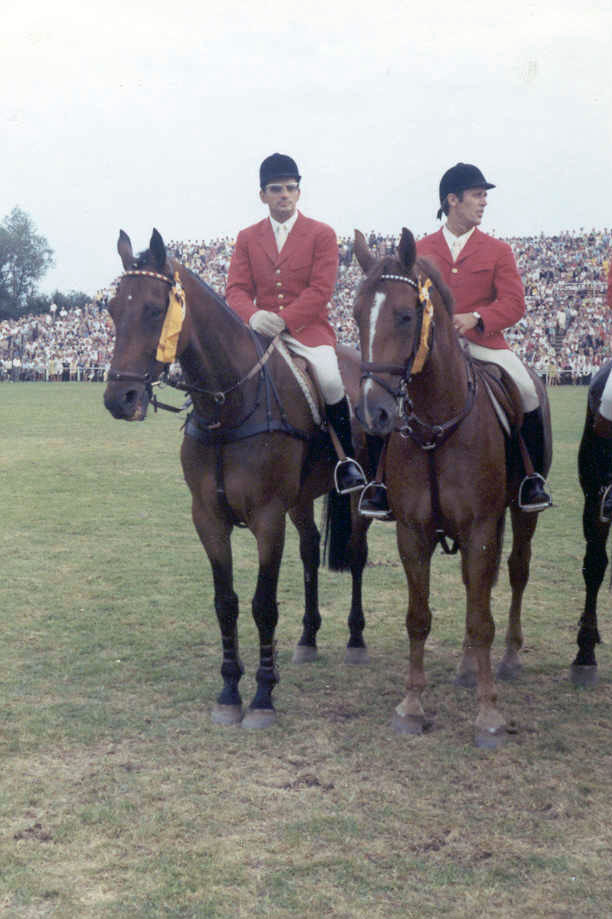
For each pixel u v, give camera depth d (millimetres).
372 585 7734
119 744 4539
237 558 8727
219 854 3504
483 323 5117
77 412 25281
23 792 4004
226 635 4961
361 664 5809
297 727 4785
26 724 4730
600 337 41656
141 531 9758
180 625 6484
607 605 7086
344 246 50250
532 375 5641
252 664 5793
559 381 40031
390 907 3178
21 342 49312
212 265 53125
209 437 4746
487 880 3350
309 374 5273
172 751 4469
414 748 4531
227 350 4707
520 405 5113
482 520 4625
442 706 5105
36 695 5160
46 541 9211
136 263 4398
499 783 4145
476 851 3551
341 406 5414
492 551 4656
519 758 4406
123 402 4270
